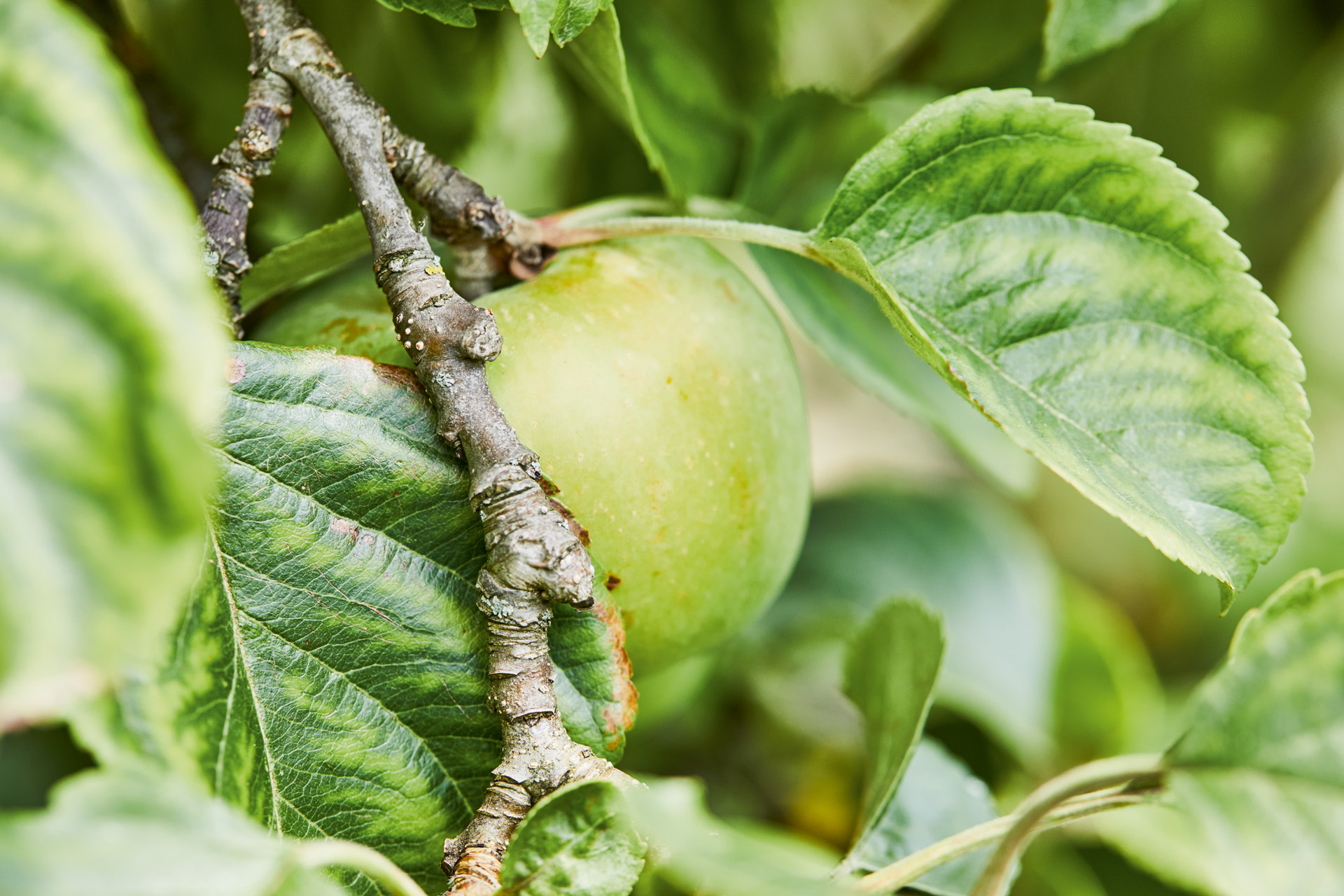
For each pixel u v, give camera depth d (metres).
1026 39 0.58
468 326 0.47
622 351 0.50
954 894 0.52
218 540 0.47
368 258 0.52
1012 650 0.66
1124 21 0.53
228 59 0.58
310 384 0.47
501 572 0.47
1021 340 0.50
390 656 0.47
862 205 0.50
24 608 0.42
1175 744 0.46
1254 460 0.49
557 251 0.51
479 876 0.46
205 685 0.46
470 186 0.50
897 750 0.51
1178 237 0.49
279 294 0.52
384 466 0.47
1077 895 0.59
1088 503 0.84
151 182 0.43
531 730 0.47
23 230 0.42
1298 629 0.46
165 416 0.43
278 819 0.47
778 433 0.51
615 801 0.46
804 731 0.66
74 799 0.44
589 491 0.49
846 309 0.56
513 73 0.62
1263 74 0.67
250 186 0.49
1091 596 0.86
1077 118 0.49
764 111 0.56
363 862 0.45
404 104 0.59
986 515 0.71
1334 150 0.73
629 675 0.48
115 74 0.43
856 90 0.66
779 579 0.53
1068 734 0.65
